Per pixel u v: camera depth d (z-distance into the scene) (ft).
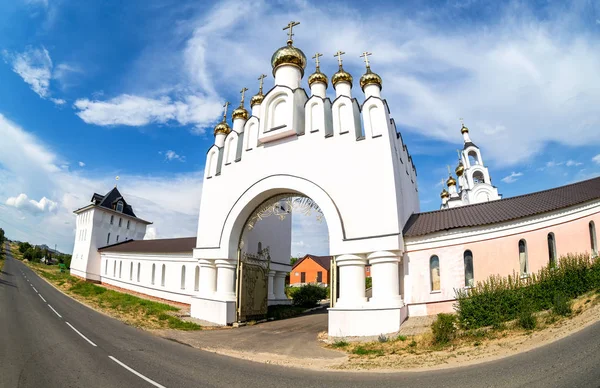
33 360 30.63
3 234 299.58
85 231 136.77
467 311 40.37
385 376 28.37
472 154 132.05
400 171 60.34
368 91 65.05
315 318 75.77
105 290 102.47
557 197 50.26
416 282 51.67
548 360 25.40
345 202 55.01
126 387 24.56
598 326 29.01
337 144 57.72
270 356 39.32
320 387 25.82
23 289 96.27
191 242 97.04
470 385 23.52
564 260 42.14
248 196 65.92
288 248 100.63
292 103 62.85
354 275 52.44
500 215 50.24
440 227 51.98
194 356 36.73
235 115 81.00
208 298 67.26
